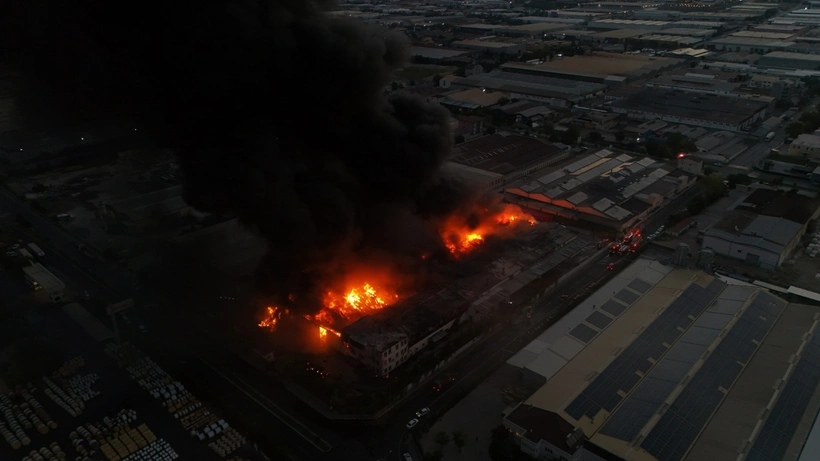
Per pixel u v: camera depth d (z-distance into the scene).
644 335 75.50
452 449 63.50
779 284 94.88
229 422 67.38
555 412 62.03
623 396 66.12
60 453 62.22
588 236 112.38
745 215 113.31
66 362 75.62
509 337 82.62
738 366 70.69
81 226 114.19
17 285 93.88
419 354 78.06
